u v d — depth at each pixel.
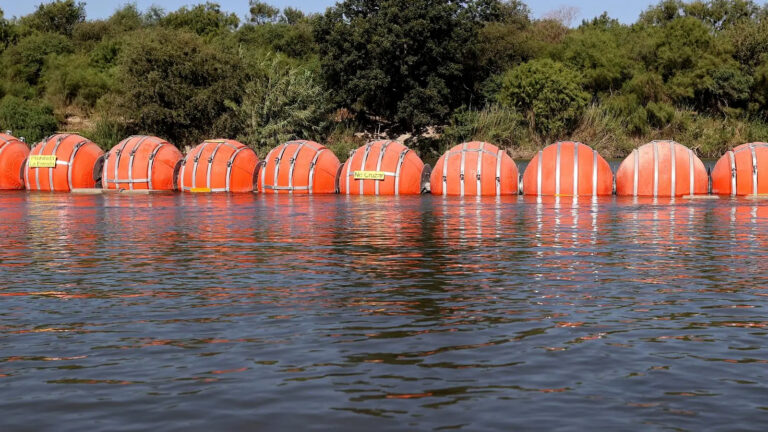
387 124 74.12
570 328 7.73
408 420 5.21
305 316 8.30
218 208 23.72
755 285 10.07
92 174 34.06
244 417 5.28
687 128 72.31
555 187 29.02
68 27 99.50
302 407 5.46
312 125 61.62
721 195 29.09
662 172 28.75
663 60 77.25
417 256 12.95
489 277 10.77
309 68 72.94
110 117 63.19
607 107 72.69
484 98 75.56
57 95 72.12
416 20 68.31
